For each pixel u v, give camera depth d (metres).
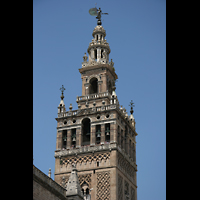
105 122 164.38
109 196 151.88
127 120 176.25
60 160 164.25
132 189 169.62
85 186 156.88
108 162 157.62
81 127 167.62
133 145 179.75
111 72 185.75
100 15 198.62
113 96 168.62
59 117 171.50
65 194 100.38
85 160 160.88
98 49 188.88
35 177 83.38
